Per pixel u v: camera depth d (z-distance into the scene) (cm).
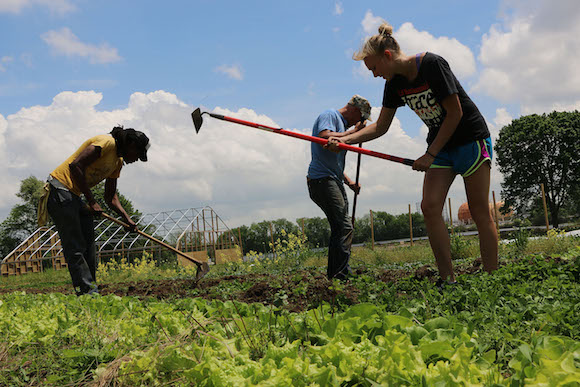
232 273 1034
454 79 354
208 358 155
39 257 2370
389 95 398
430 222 366
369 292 336
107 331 235
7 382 186
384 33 362
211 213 2488
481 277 338
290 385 131
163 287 597
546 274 369
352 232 493
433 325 182
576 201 4600
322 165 484
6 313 302
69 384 177
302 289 372
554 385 114
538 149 4128
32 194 5256
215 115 491
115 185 541
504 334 178
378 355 145
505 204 4362
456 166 368
